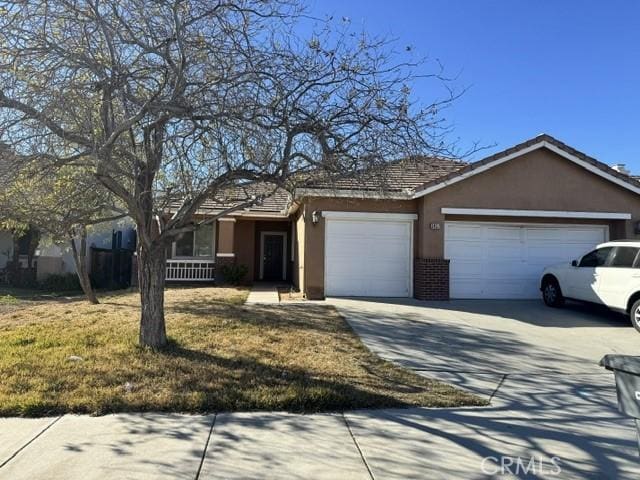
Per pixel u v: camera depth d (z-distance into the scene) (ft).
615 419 17.93
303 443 15.31
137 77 20.08
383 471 13.64
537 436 16.25
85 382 20.24
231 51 20.16
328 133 21.25
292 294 49.32
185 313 35.63
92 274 68.33
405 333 31.50
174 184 26.35
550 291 42.50
